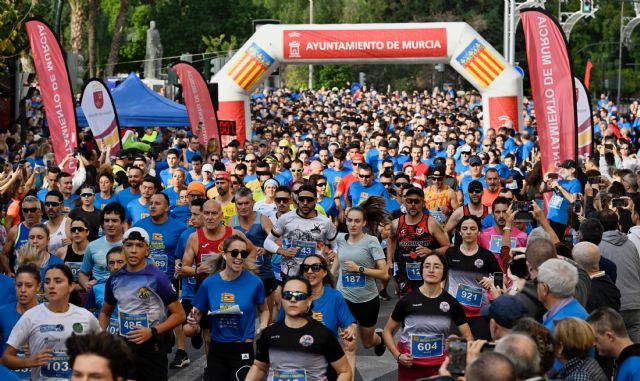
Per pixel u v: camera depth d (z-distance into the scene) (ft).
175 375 39.65
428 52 95.50
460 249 38.04
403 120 119.24
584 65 301.02
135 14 280.10
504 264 40.57
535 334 21.04
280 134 116.88
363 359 41.73
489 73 95.20
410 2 294.05
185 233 41.06
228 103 98.73
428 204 55.36
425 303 32.22
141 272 32.65
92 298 35.14
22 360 28.94
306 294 27.76
